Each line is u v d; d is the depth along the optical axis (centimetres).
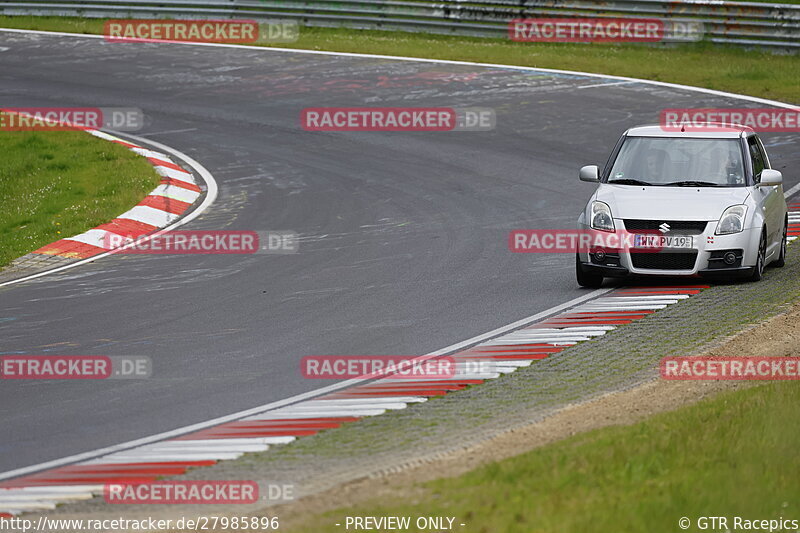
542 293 4356
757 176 4553
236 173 7356
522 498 2086
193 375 3466
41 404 3250
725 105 8456
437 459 2539
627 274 4300
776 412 2539
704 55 10419
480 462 2470
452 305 4222
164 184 6975
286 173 7294
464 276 4709
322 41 11631
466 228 5691
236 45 11731
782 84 9094
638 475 2166
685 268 4275
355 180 7012
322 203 6475
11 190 6900
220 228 5994
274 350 3709
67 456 2795
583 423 2762
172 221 6253
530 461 2339
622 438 2464
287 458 2667
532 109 8650
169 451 2781
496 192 6519
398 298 4375
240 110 9131
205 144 8162
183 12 12375
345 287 4609
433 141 7938
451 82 9694
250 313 4250
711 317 3838
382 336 3822
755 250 4303
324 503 2262
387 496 2241
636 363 3341
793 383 2869
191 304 4447
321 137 8225
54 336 4056
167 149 8031
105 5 12875
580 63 10231
